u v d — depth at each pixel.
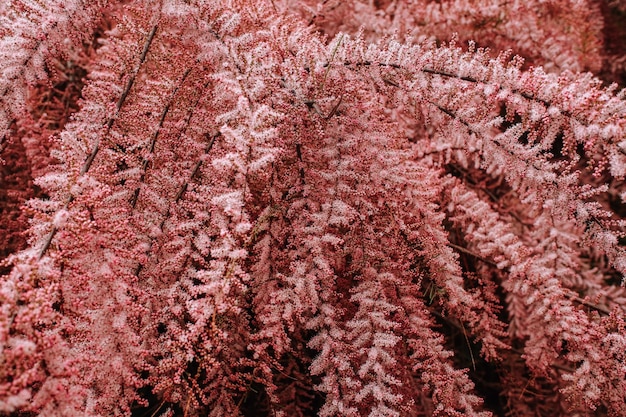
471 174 0.97
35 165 0.80
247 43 0.67
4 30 0.66
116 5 0.72
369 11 0.95
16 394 0.53
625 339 0.72
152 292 0.63
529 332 0.84
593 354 0.73
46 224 0.58
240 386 0.70
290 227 0.68
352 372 0.66
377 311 0.68
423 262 0.74
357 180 0.69
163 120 0.68
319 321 0.67
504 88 0.66
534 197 0.68
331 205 0.68
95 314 0.59
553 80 0.65
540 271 0.78
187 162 0.68
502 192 1.00
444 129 0.70
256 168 0.61
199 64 0.68
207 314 0.60
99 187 0.61
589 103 0.63
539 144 0.66
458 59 0.68
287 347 0.67
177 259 0.64
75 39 0.68
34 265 0.56
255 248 0.69
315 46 0.68
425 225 0.74
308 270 0.67
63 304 0.58
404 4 0.97
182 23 0.67
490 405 0.97
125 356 0.60
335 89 0.68
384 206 0.72
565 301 0.76
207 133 0.70
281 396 0.79
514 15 0.97
